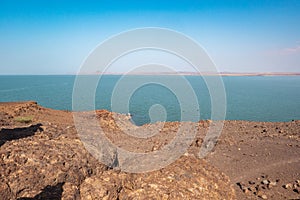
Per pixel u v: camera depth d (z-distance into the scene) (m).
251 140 12.57
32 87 84.94
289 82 114.19
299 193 7.96
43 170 5.93
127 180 6.78
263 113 31.61
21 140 7.68
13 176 5.56
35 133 9.28
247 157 10.38
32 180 5.62
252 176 8.90
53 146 7.20
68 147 7.25
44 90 70.38
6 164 5.83
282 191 8.07
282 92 62.88
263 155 10.57
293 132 13.89
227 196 7.28
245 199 7.57
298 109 35.19
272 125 15.79
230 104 40.03
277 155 10.54
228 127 15.41
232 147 11.49
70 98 46.94
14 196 5.29
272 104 40.34
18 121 11.75
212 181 7.48
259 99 47.44
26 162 6.07
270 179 8.70
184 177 7.02
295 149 11.16
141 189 6.34
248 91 65.38
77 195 5.79
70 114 15.55
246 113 31.58
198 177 7.25
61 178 5.96
